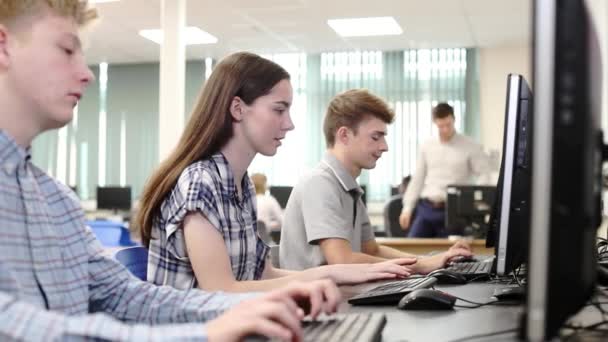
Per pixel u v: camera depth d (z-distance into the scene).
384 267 1.67
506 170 1.30
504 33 7.16
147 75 8.83
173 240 1.48
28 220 0.89
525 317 0.66
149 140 8.82
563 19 0.64
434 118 5.18
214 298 1.05
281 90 1.61
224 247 1.47
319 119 8.29
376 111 2.29
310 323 0.96
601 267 1.48
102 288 1.07
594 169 0.77
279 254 2.25
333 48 7.99
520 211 1.33
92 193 8.99
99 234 4.34
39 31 0.87
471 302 1.28
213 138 1.56
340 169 2.26
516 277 1.66
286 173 8.39
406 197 5.30
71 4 0.91
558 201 0.65
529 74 0.66
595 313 1.05
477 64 7.85
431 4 6.12
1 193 0.85
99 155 8.98
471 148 5.14
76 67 0.91
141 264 1.67
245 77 1.58
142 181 8.83
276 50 8.10
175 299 1.06
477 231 3.93
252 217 1.69
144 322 1.05
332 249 2.10
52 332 0.66
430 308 1.20
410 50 8.05
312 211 2.16
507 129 1.29
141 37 7.45
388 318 1.11
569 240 0.66
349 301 1.30
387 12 6.39
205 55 8.34
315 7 6.25
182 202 1.46
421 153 5.26
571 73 0.64
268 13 6.46
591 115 0.70
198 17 6.63
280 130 1.62
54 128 0.92
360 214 2.39
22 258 0.87
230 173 1.57
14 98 0.87
